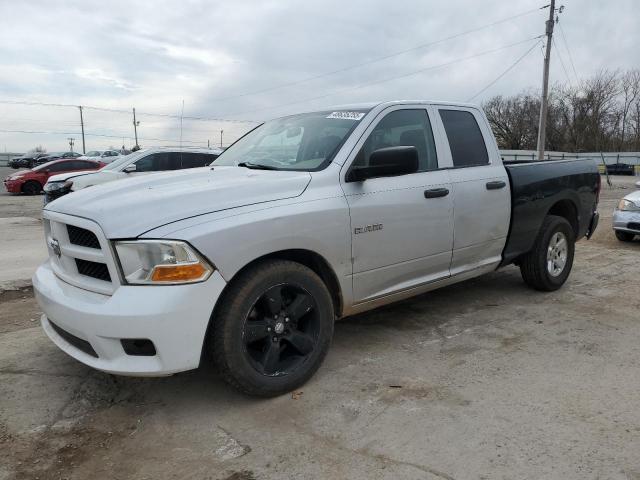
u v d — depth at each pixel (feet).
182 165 37.86
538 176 17.10
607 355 13.01
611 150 215.72
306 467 8.64
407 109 14.20
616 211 30.45
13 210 53.93
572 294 18.45
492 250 15.93
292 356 11.32
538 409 10.36
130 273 9.39
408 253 13.26
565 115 216.13
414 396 10.97
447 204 14.06
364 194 12.26
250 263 10.50
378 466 8.63
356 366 12.49
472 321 15.61
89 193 11.30
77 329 9.71
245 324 10.25
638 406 10.44
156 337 9.20
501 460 8.71
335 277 11.86
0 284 20.10
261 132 15.56
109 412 10.53
